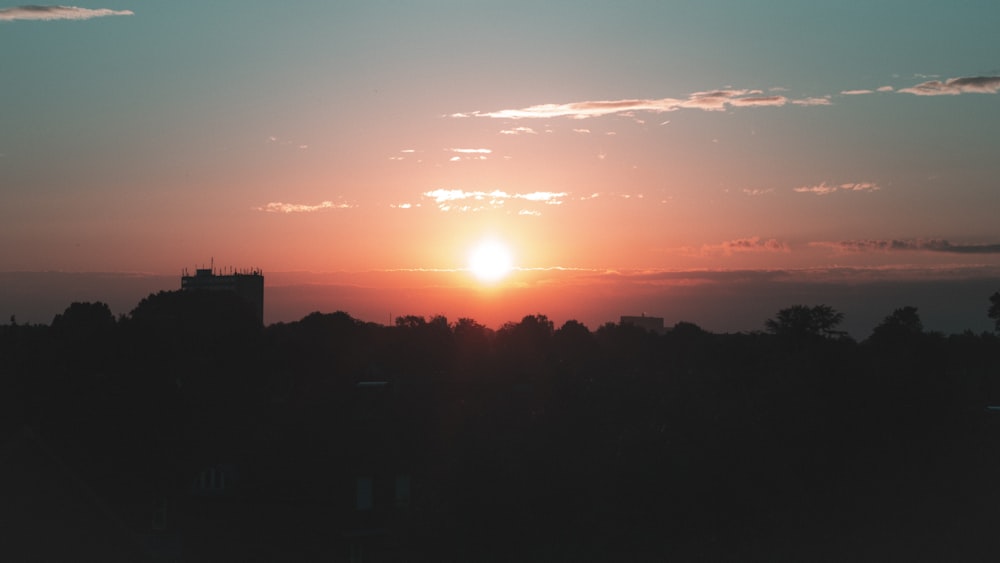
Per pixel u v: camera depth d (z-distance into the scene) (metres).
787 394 77.19
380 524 59.84
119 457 65.50
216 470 63.22
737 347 120.56
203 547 58.47
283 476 60.69
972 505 69.38
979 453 74.25
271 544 58.91
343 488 59.38
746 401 79.75
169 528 59.72
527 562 60.31
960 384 89.50
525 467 65.88
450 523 60.62
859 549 64.62
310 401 69.06
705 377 102.50
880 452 73.94
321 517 59.00
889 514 68.94
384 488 60.41
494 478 62.78
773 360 97.81
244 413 76.19
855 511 69.44
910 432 75.62
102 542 48.31
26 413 71.44
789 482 70.81
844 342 95.81
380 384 73.00
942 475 72.38
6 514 46.69
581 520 64.31
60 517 47.84
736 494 68.94
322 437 62.09
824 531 67.38
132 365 79.56
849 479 72.06
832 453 73.56
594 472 67.81
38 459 48.62
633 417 77.38
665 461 69.69
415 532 59.91
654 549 64.00
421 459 62.97
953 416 77.50
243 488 61.94
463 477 62.38
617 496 66.75
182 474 63.59
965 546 64.88
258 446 64.94
